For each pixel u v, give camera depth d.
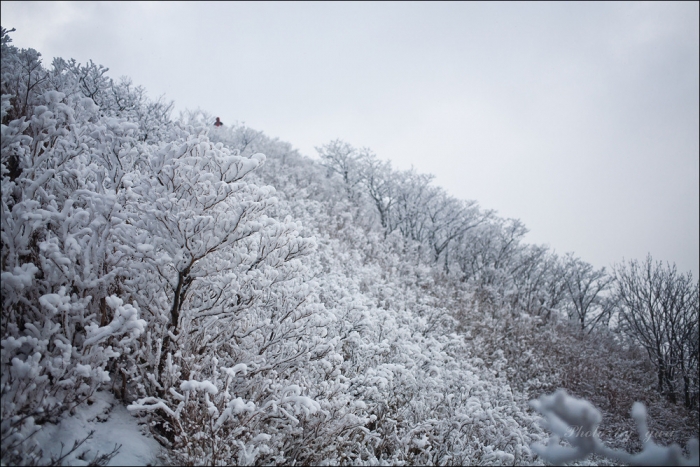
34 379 2.58
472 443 4.75
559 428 1.78
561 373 11.24
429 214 21.36
